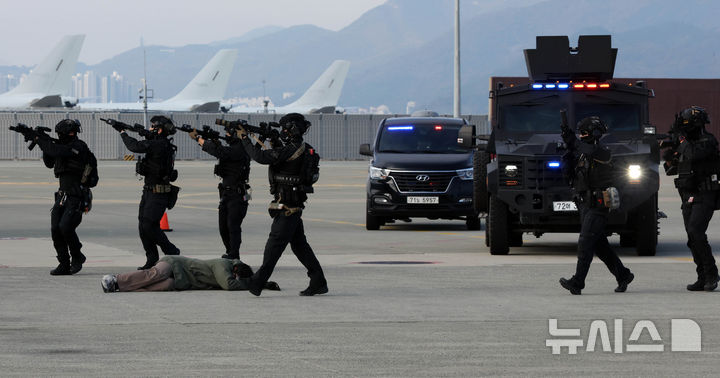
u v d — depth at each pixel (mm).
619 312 20641
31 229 42750
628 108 33000
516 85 34625
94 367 15469
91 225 44469
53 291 23750
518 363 15820
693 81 140500
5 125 151750
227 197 28344
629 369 15430
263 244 36531
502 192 31734
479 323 19422
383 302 22125
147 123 152375
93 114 150875
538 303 21938
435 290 24078
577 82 33469
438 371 15258
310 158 22625
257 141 22781
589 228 23109
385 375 14977
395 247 35562
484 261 30750
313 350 16828
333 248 35156
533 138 32594
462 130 32688
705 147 23719
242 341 17609
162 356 16297
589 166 23094
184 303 21938
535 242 37938
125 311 20828
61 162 26594
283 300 22438
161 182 27406
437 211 41375
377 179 41875
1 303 21859
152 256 27641
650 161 31281
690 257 31859
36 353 16516
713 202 23828
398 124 44156
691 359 16141
